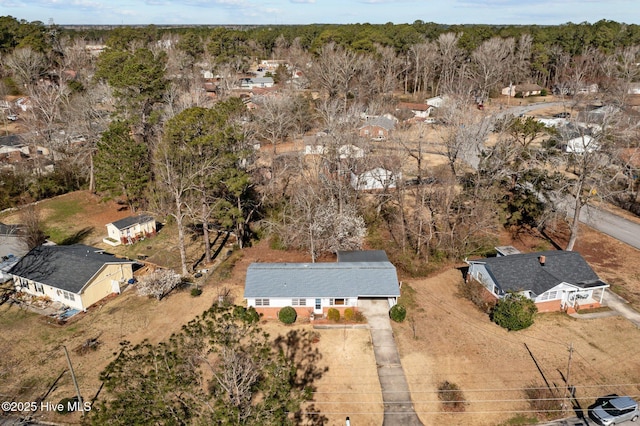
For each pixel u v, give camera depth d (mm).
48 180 56281
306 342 29109
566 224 45406
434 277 36938
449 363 27281
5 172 55406
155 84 53219
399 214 45656
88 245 42312
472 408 24109
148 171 47938
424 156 63438
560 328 30344
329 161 44625
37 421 23500
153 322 31250
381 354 28062
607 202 50750
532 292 31219
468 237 40688
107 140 45938
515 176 48531
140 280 34719
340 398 24781
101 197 54812
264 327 30547
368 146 48188
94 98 59594
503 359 27531
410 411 24000
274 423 15977
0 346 29062
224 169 36469
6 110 85625
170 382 16062
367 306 32906
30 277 34344
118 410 15539
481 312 32250
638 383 25531
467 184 47250
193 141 34312
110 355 27969
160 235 45719
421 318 31531
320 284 31875
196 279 36844
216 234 45688
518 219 44844
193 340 18203
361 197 47875
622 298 33531
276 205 45906
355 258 36438
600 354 27828
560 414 23703
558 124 67125
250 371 17797
